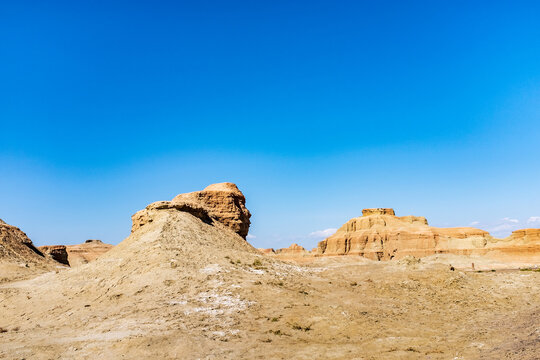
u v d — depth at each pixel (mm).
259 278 42281
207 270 42375
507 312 36188
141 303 34062
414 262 57062
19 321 34094
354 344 25969
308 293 39375
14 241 75125
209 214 80500
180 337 25891
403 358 22953
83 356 23453
